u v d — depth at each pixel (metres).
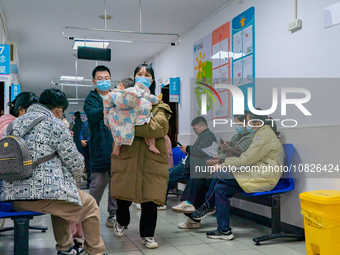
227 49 5.14
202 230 3.79
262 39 4.28
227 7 5.16
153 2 5.17
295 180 3.56
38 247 3.17
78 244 2.88
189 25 6.23
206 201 3.77
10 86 6.83
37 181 2.22
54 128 2.34
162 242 3.32
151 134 2.95
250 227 3.96
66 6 5.33
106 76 3.71
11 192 2.21
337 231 2.58
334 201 2.58
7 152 2.15
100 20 5.95
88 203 2.50
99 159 3.61
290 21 3.78
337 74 3.13
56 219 2.59
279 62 3.96
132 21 6.01
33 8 5.41
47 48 7.78
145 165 3.06
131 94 2.84
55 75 10.92
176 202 5.58
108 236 3.50
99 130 3.62
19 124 2.34
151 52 8.14
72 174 2.43
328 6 3.20
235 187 3.46
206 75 5.81
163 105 3.12
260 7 4.32
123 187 3.06
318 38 3.37
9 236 3.57
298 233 3.50
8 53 4.79
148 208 3.11
